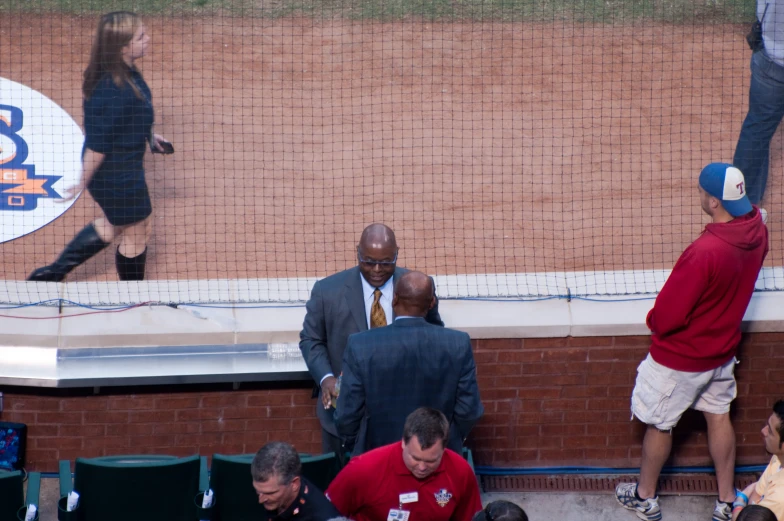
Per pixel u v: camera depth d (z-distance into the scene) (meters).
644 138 34.91
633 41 42.62
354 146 33.84
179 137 33.81
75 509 16.11
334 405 16.89
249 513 16.70
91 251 25.02
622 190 30.94
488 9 44.91
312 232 27.97
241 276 25.50
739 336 18.55
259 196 29.97
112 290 19.94
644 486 19.81
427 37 42.91
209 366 18.97
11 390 19.23
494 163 32.72
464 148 33.81
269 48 41.47
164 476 16.19
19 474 15.94
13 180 29.73
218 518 16.70
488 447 20.66
